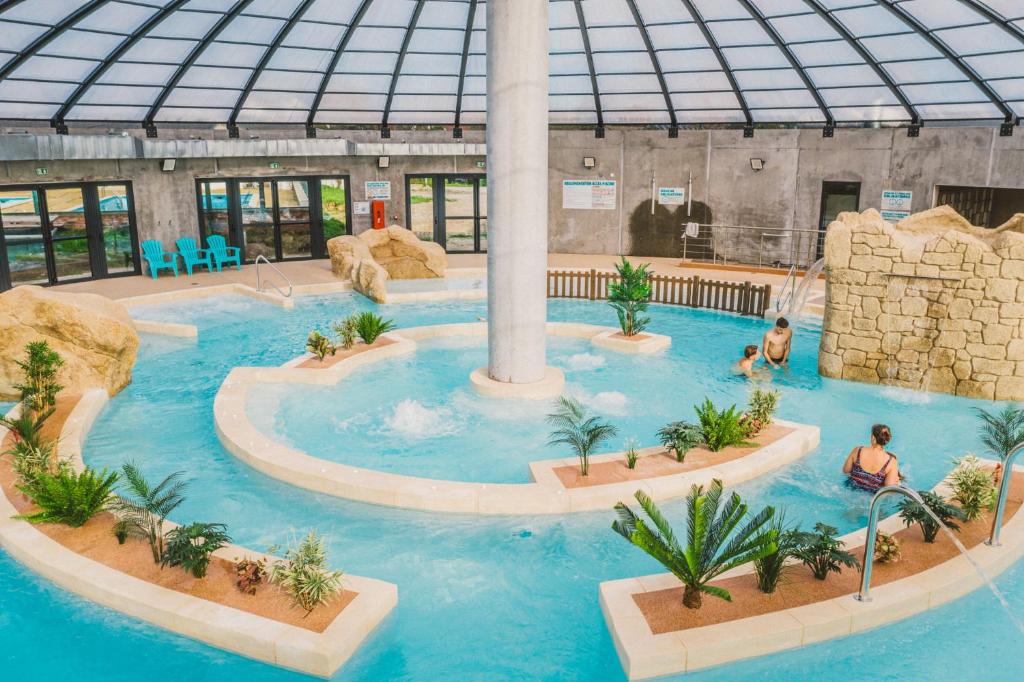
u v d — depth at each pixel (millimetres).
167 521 9008
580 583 8125
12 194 21406
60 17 16875
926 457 11352
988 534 8539
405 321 19469
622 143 26875
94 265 23516
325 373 14344
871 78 21344
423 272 24953
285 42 21094
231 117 24203
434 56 23094
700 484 9836
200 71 21484
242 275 24562
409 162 27953
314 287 22766
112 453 11414
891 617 7312
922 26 18203
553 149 27641
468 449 11461
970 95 20922
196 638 7090
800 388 14367
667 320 19719
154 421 12719
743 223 26047
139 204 23906
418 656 7016
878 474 10055
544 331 13680
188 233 25141
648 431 12258
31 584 7926
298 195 27156
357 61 22859
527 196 12664
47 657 6973
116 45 19031
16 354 12953
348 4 19766
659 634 6797
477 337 17875
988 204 26797
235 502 9828
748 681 6664
